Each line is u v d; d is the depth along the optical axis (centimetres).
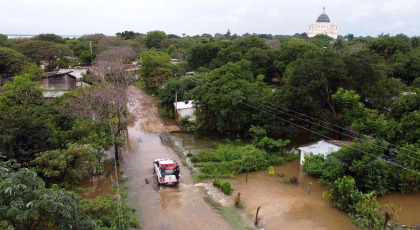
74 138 2428
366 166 1977
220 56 5897
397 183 2064
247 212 1812
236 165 2445
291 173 2442
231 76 3150
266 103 3006
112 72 4809
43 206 865
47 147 2016
